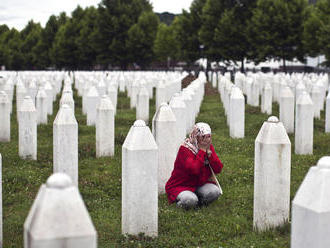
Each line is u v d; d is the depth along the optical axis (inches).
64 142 301.4
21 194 308.0
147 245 211.3
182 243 216.1
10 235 230.8
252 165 379.9
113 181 339.3
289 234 223.0
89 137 510.0
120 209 280.2
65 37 2970.0
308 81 797.9
